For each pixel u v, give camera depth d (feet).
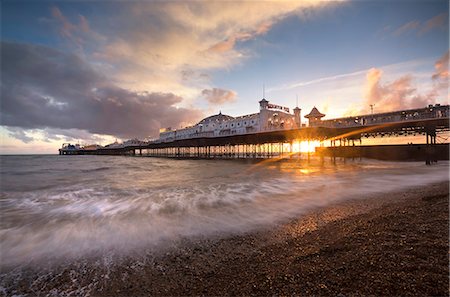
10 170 107.65
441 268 11.34
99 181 63.36
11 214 27.84
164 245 18.44
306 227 22.06
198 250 17.31
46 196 39.34
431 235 15.89
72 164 161.79
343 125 121.49
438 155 114.73
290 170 90.79
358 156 144.97
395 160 130.82
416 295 9.50
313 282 11.46
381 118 111.96
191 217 26.37
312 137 131.64
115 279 13.58
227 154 248.52
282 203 32.96
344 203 32.07
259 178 64.49
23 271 14.79
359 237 17.16
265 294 10.92
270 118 171.01
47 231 21.83
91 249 17.89
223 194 40.01
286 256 15.33
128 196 38.78
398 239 15.79
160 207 31.07
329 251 15.23
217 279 12.94
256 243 18.37
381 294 9.82
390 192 39.32
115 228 22.68
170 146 263.08
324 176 66.59
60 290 12.70
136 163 172.45
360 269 12.16
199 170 102.01
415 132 121.29
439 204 25.57
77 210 29.73
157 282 13.03
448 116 95.81
